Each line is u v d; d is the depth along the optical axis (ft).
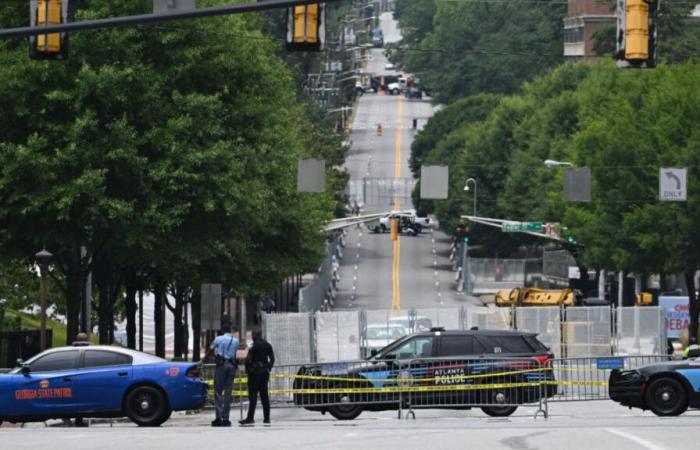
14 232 425.28
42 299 413.80
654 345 555.69
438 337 335.06
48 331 490.90
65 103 414.62
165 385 295.07
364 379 325.62
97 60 419.95
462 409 362.74
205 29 440.86
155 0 238.89
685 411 328.70
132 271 541.75
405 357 333.83
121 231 424.87
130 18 226.58
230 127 454.40
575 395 407.03
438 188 480.64
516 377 329.31
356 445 225.97
